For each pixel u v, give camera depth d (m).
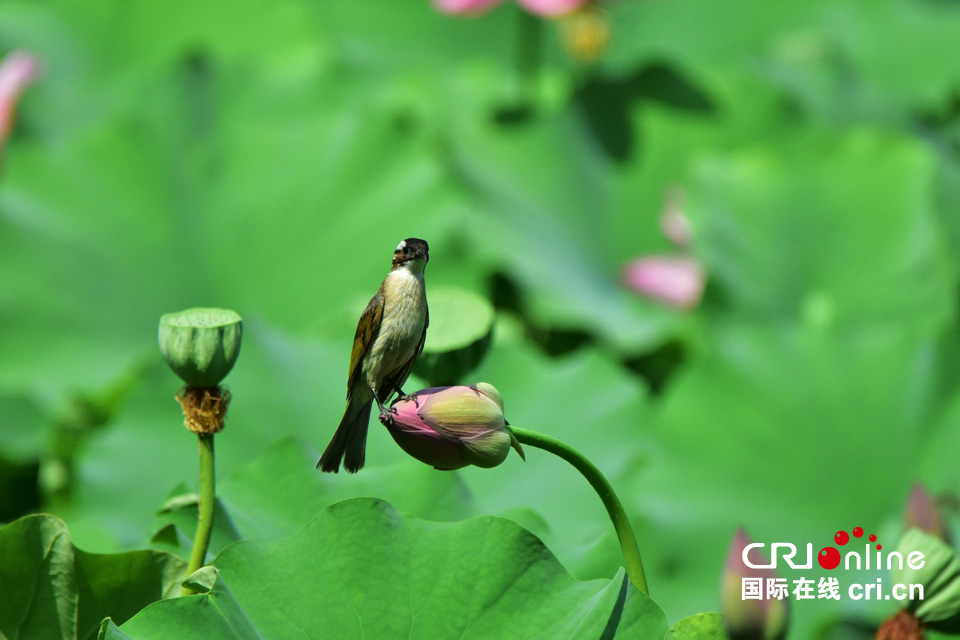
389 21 15.00
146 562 7.46
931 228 10.09
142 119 11.11
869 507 8.06
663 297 11.20
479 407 7.40
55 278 10.21
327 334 9.69
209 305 10.39
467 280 10.47
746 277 10.28
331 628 7.41
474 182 11.80
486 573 7.43
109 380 9.81
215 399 7.43
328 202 10.72
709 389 8.15
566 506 7.83
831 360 8.24
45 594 7.46
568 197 12.07
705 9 14.99
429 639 7.41
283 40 14.02
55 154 10.79
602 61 14.93
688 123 12.51
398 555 7.44
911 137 12.70
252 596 7.41
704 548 8.02
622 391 8.05
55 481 8.94
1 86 11.32
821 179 10.53
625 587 7.42
